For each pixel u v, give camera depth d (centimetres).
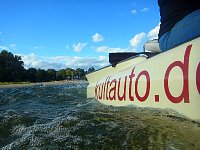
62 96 889
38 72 10150
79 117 379
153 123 312
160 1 391
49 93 1086
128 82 422
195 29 318
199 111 262
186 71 284
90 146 263
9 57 9006
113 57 559
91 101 636
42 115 457
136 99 391
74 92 1105
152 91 347
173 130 275
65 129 325
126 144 258
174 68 307
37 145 279
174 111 302
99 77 629
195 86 267
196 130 261
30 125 371
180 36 345
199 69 265
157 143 249
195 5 336
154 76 346
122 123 329
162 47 406
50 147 269
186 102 281
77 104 627
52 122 369
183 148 230
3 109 646
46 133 318
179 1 353
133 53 562
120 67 513
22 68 9512
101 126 324
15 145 288
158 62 350
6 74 8656
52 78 10706
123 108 423
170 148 234
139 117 350
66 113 450
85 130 314
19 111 541
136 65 431
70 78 10969
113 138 278
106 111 414
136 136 275
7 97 1007
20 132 341
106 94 525
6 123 398
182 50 303
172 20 366
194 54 280
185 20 334
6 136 332
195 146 229
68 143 276
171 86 305
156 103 337
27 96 984
